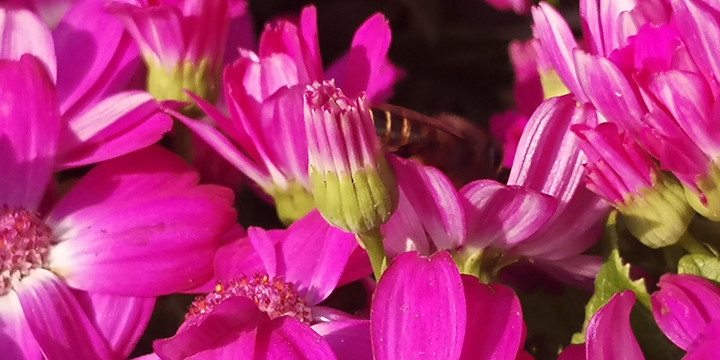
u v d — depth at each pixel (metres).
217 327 0.10
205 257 0.12
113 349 0.12
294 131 0.12
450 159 0.12
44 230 0.12
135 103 0.12
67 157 0.12
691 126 0.10
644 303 0.11
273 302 0.11
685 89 0.10
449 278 0.09
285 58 0.12
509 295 0.10
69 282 0.12
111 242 0.12
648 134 0.10
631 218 0.11
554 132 0.11
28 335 0.12
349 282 0.12
